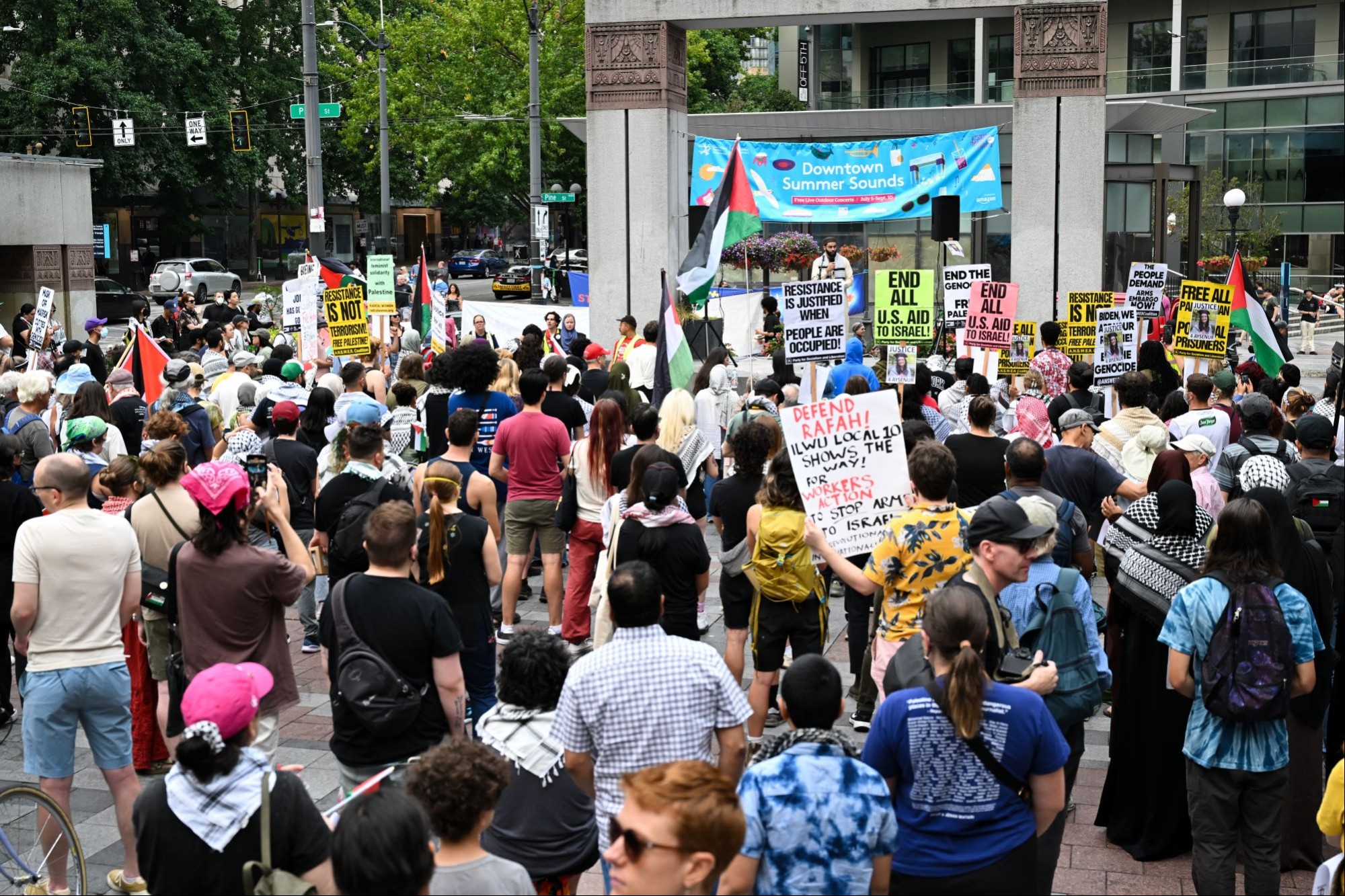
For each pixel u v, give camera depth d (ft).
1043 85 60.49
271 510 20.89
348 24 144.56
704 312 60.34
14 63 151.02
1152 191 92.53
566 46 157.69
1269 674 17.34
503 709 16.44
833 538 23.21
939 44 160.66
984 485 28.32
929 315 46.60
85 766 25.80
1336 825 14.51
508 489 33.27
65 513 20.10
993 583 16.33
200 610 19.48
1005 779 13.87
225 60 174.60
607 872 16.28
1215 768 17.94
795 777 12.65
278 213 215.10
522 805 16.17
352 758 17.72
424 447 35.45
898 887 14.02
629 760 15.01
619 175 65.41
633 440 36.81
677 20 63.82
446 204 200.03
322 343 57.00
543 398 35.94
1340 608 23.06
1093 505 26.96
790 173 80.12
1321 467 24.85
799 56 164.96
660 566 22.74
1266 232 159.94
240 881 13.11
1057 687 17.48
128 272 183.62
